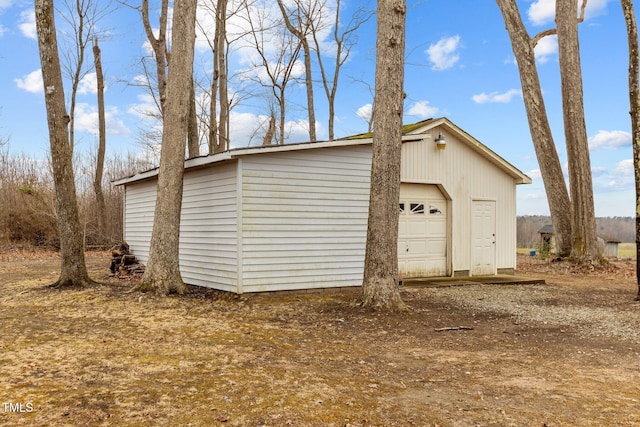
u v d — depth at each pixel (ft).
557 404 12.79
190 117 54.90
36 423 10.69
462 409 12.38
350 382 14.43
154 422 11.00
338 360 16.99
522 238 92.07
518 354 18.10
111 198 82.74
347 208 34.06
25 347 17.22
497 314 25.88
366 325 22.86
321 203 33.06
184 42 30.48
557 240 53.42
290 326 22.56
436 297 31.37
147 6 52.08
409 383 14.53
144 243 44.75
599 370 15.97
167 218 30.19
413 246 40.27
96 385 13.30
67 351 16.78
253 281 30.53
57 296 28.07
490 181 43.80
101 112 76.79
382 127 25.86
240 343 18.92
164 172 30.37
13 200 73.20
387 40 25.82
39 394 12.44
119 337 19.08
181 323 22.13
